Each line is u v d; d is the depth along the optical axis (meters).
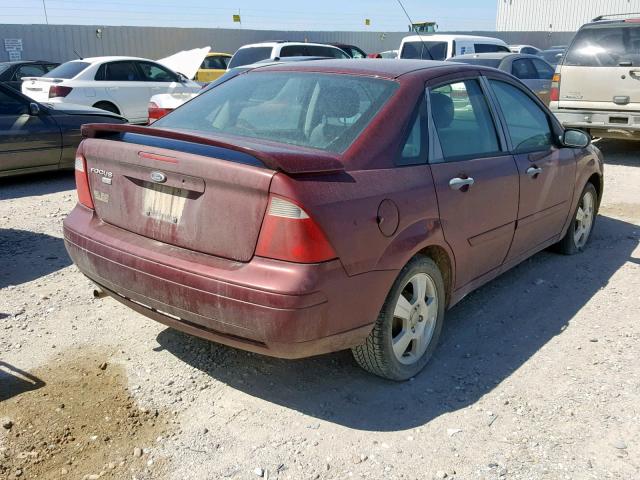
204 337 3.10
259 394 3.36
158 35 25.73
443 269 3.71
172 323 3.18
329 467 2.81
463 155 3.79
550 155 4.73
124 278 3.18
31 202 7.32
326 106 3.48
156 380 3.46
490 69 4.38
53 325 4.06
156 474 2.75
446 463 2.85
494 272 4.29
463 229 3.67
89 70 12.59
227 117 3.70
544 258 5.55
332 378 3.53
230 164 2.83
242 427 3.08
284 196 2.72
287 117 3.51
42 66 17.39
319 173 2.89
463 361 3.75
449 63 4.09
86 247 3.38
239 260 2.86
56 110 8.48
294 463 2.83
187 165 2.94
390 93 3.48
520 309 4.49
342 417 3.17
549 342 3.99
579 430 3.08
